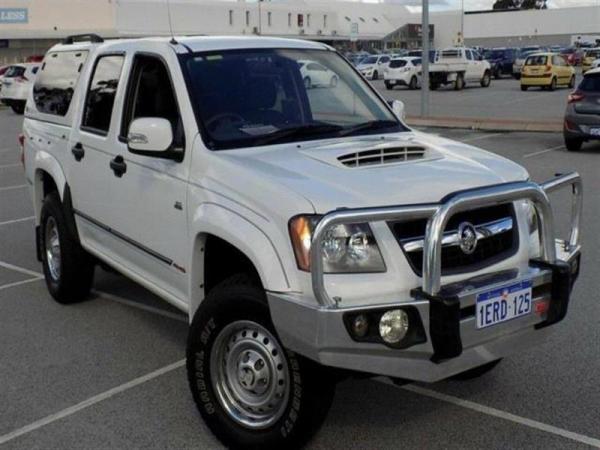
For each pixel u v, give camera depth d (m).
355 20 94.44
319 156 4.17
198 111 4.53
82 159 5.79
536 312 3.85
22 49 64.06
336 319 3.35
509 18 100.56
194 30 65.50
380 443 4.07
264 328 3.77
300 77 5.05
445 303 3.39
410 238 3.59
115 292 6.93
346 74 5.43
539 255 4.01
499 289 3.64
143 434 4.25
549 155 14.98
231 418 3.98
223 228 3.91
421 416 4.38
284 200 3.65
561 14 97.50
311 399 3.65
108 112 5.50
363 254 3.52
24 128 7.29
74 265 6.30
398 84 40.47
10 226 9.99
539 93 34.75
